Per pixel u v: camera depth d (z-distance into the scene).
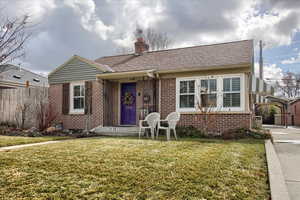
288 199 2.55
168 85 10.27
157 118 8.40
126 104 11.76
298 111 23.81
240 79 8.97
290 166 4.36
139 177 3.26
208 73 9.49
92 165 3.90
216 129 9.16
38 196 2.65
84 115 11.52
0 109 12.68
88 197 2.61
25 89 12.24
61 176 3.34
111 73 10.55
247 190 2.85
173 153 4.93
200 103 9.45
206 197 2.61
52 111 11.64
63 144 6.39
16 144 6.77
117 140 7.48
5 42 5.29
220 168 3.76
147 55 13.08
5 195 2.67
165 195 2.66
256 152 5.23
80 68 11.78
